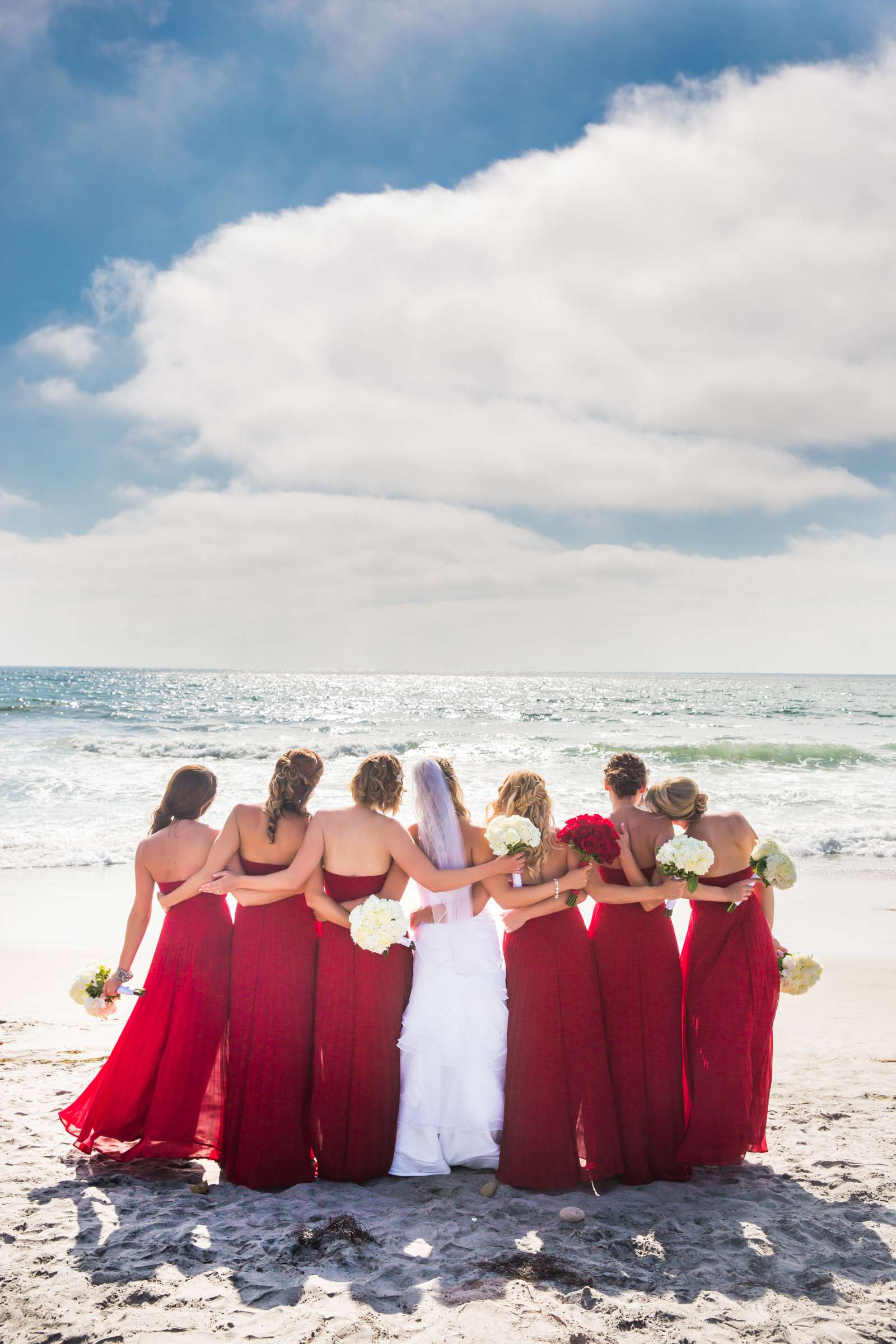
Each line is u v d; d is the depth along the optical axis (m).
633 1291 2.66
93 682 94.75
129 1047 3.70
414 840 3.83
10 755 24.48
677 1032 3.71
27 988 6.66
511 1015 3.70
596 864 3.74
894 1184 3.48
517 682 129.88
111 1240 2.95
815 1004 6.53
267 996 3.62
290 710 49.69
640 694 78.19
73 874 11.02
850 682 156.25
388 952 3.70
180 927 3.76
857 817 15.70
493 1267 2.80
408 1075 3.70
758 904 3.88
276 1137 3.53
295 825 3.77
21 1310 2.52
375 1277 2.73
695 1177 3.59
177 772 3.97
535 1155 3.49
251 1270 2.76
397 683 116.62
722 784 20.25
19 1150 3.75
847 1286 2.71
